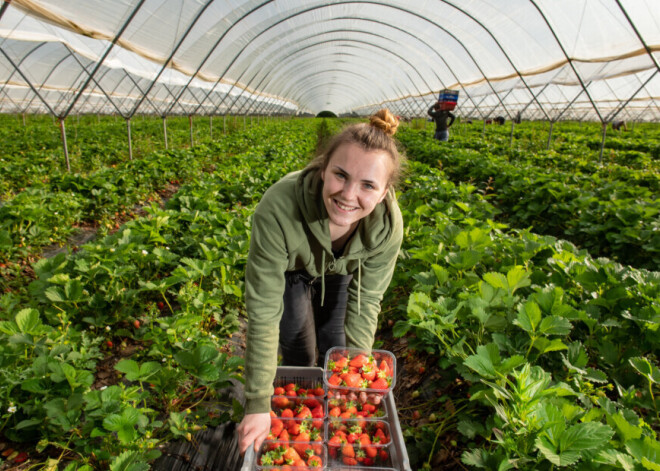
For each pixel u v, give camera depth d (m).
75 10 8.19
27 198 6.05
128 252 4.48
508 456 1.84
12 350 3.00
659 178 9.25
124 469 2.10
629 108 31.00
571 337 3.14
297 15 15.94
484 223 5.37
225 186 8.19
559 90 26.78
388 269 2.57
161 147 16.61
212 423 2.92
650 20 9.13
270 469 1.96
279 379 2.65
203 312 3.83
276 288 2.14
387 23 18.23
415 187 7.82
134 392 2.63
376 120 1.95
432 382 3.27
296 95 51.47
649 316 2.84
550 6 10.90
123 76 24.16
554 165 12.38
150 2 9.41
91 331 3.82
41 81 22.20
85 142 15.55
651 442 1.77
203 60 14.56
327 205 1.99
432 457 2.66
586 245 6.11
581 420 2.13
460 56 18.64
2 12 7.03
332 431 2.20
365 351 2.50
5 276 4.89
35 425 2.68
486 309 2.95
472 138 19.20
